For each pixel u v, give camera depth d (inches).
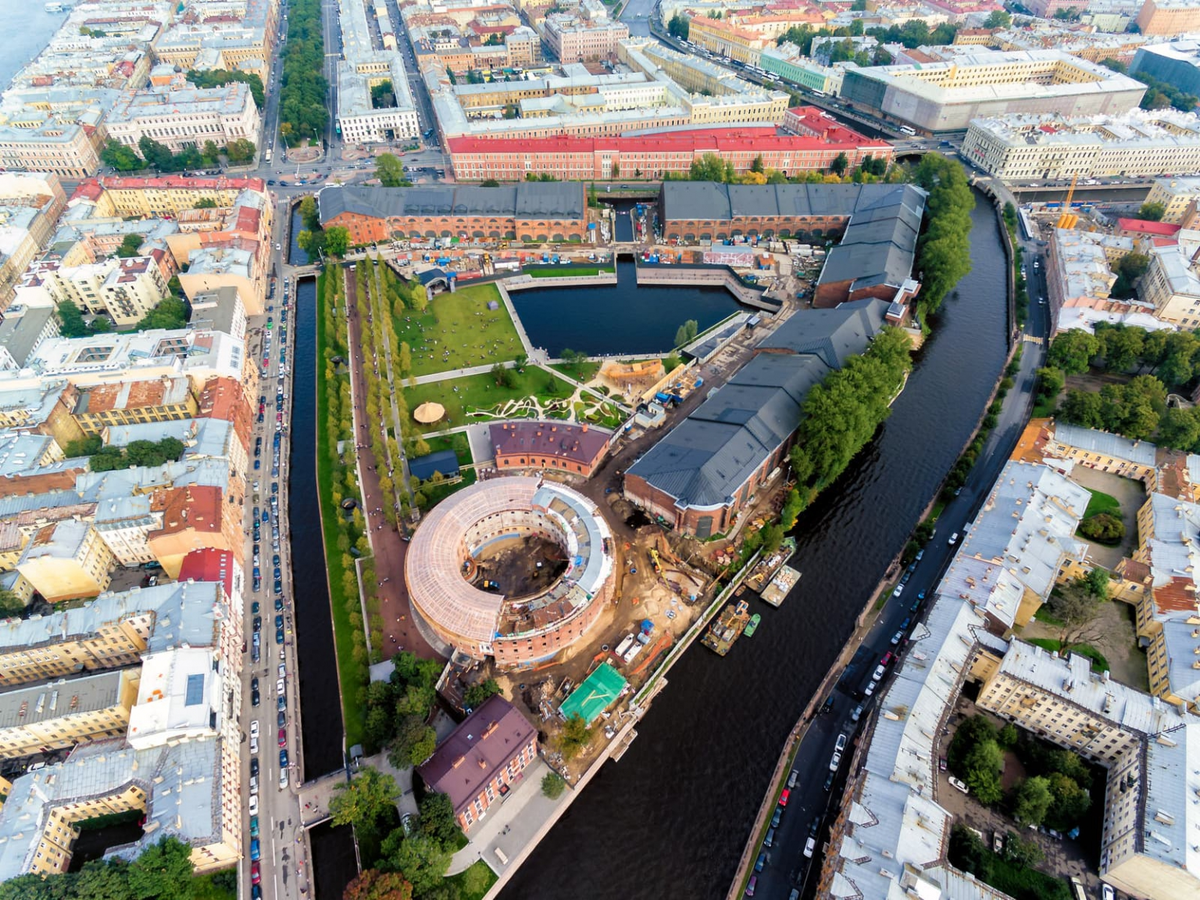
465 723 6776.6
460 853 6294.3
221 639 7244.1
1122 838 5949.8
